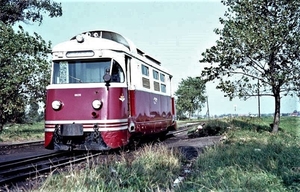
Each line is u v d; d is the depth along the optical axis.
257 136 14.38
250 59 16.66
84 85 10.56
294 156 7.56
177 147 11.96
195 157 10.22
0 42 19.14
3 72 19.23
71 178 6.65
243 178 6.29
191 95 60.75
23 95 20.81
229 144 11.44
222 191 5.62
